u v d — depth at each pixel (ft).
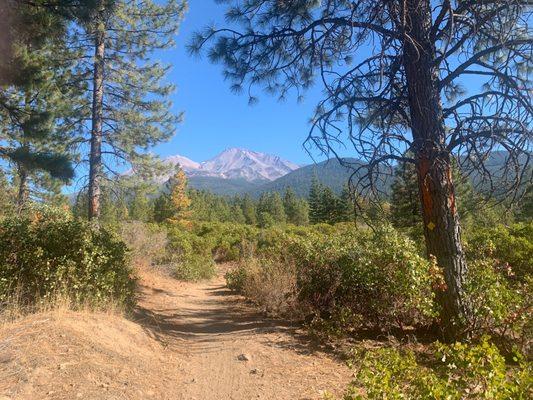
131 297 27.78
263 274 32.09
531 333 18.67
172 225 128.16
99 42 49.93
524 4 20.45
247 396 15.14
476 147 19.93
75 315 19.79
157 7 52.90
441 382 9.29
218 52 24.23
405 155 21.68
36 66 26.66
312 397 15.05
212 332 25.09
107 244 26.66
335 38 24.06
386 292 22.21
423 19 20.93
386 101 21.71
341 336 22.25
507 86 20.54
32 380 13.46
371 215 23.44
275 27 24.40
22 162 27.02
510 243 29.45
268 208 267.39
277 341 22.00
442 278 20.01
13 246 22.93
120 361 16.78
